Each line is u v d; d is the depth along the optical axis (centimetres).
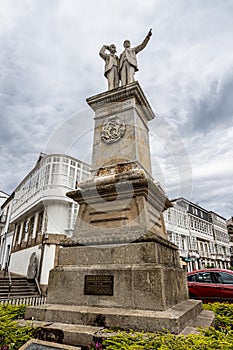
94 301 315
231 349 200
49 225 1497
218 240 3491
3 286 1305
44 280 1374
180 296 355
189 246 2491
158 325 251
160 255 331
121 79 598
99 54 657
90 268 338
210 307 457
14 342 237
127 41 635
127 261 329
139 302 289
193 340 212
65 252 377
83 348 239
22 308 367
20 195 2011
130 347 200
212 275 704
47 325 278
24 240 1853
